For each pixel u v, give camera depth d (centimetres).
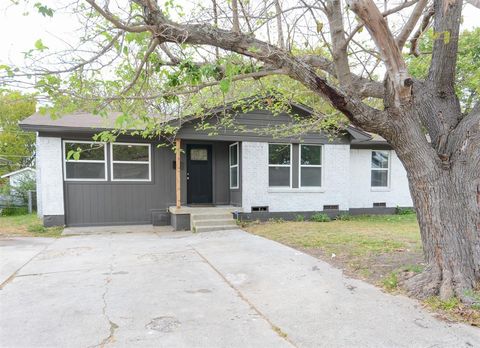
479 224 397
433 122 424
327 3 444
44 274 518
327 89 394
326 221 1098
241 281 476
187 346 290
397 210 1316
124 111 420
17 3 324
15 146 2211
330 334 311
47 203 985
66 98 375
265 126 1080
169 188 1107
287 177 1138
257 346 290
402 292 405
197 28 386
